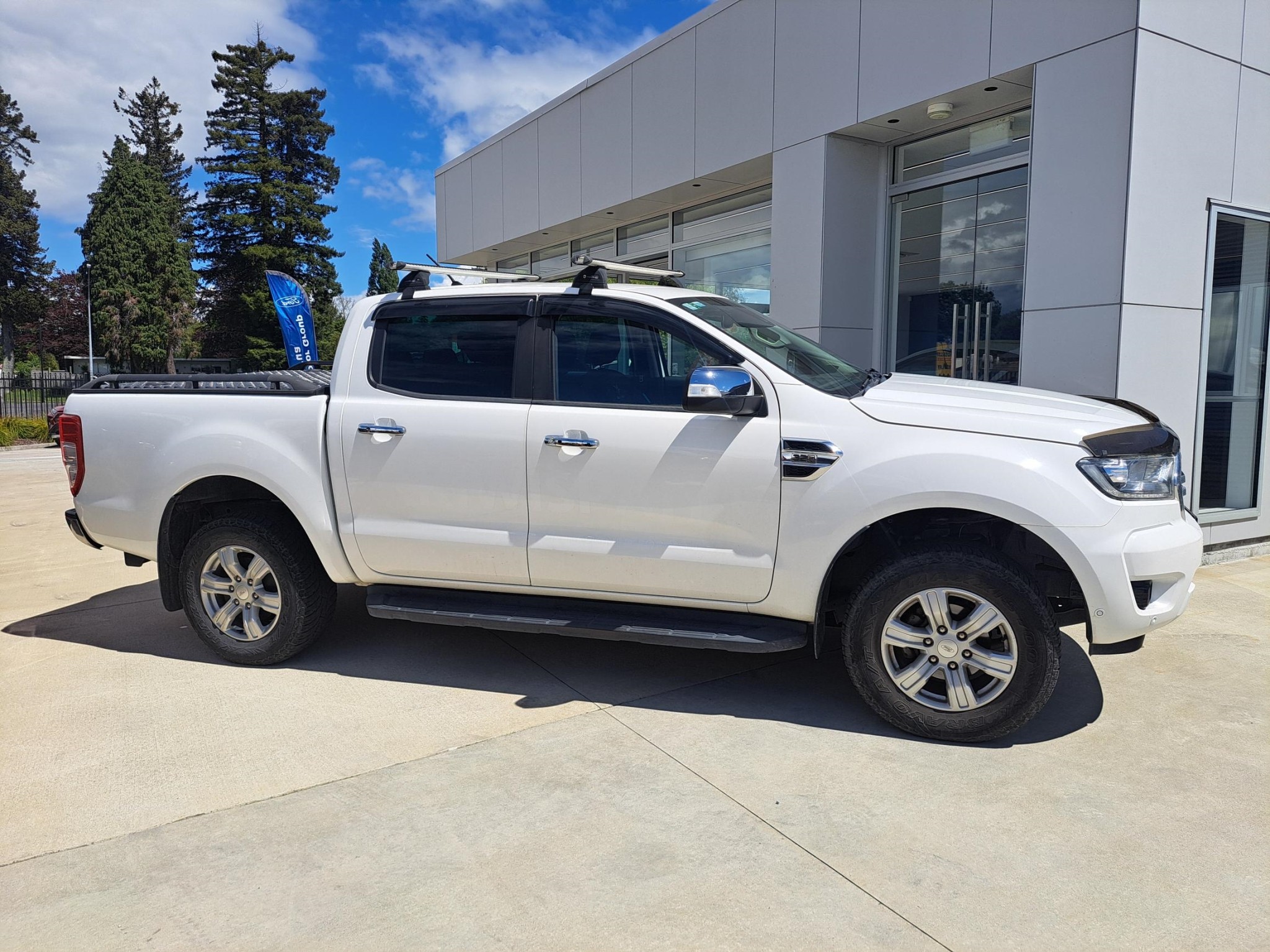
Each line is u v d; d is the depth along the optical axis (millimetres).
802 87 8211
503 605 4074
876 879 2562
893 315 8469
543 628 3891
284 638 4324
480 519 3957
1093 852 2695
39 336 61375
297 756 3428
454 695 4035
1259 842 2746
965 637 3365
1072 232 6047
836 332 8273
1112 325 5832
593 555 3805
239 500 4582
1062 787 3107
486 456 3896
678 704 3918
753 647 3607
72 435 4598
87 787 3186
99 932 2377
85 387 4668
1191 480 6273
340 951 2287
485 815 2961
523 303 4023
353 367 4191
